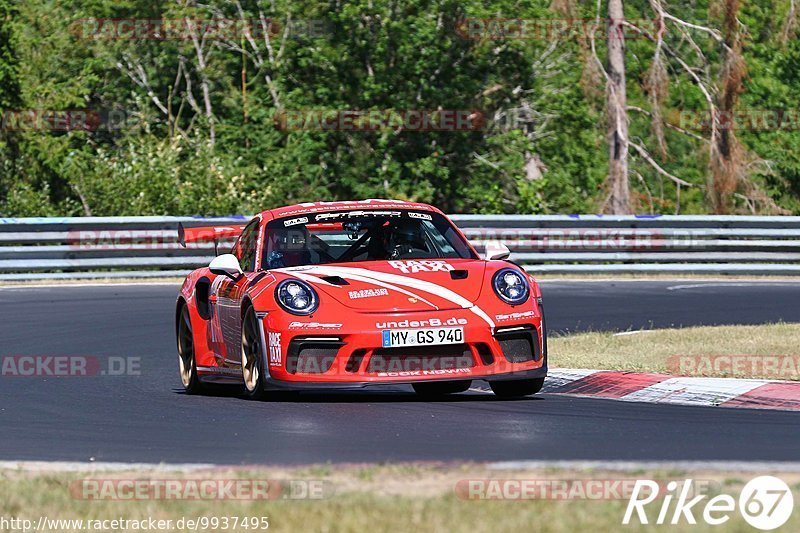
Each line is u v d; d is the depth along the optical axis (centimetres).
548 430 2647
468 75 11438
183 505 1861
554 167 12631
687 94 13162
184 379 3675
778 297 6262
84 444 2605
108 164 9950
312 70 11519
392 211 3481
